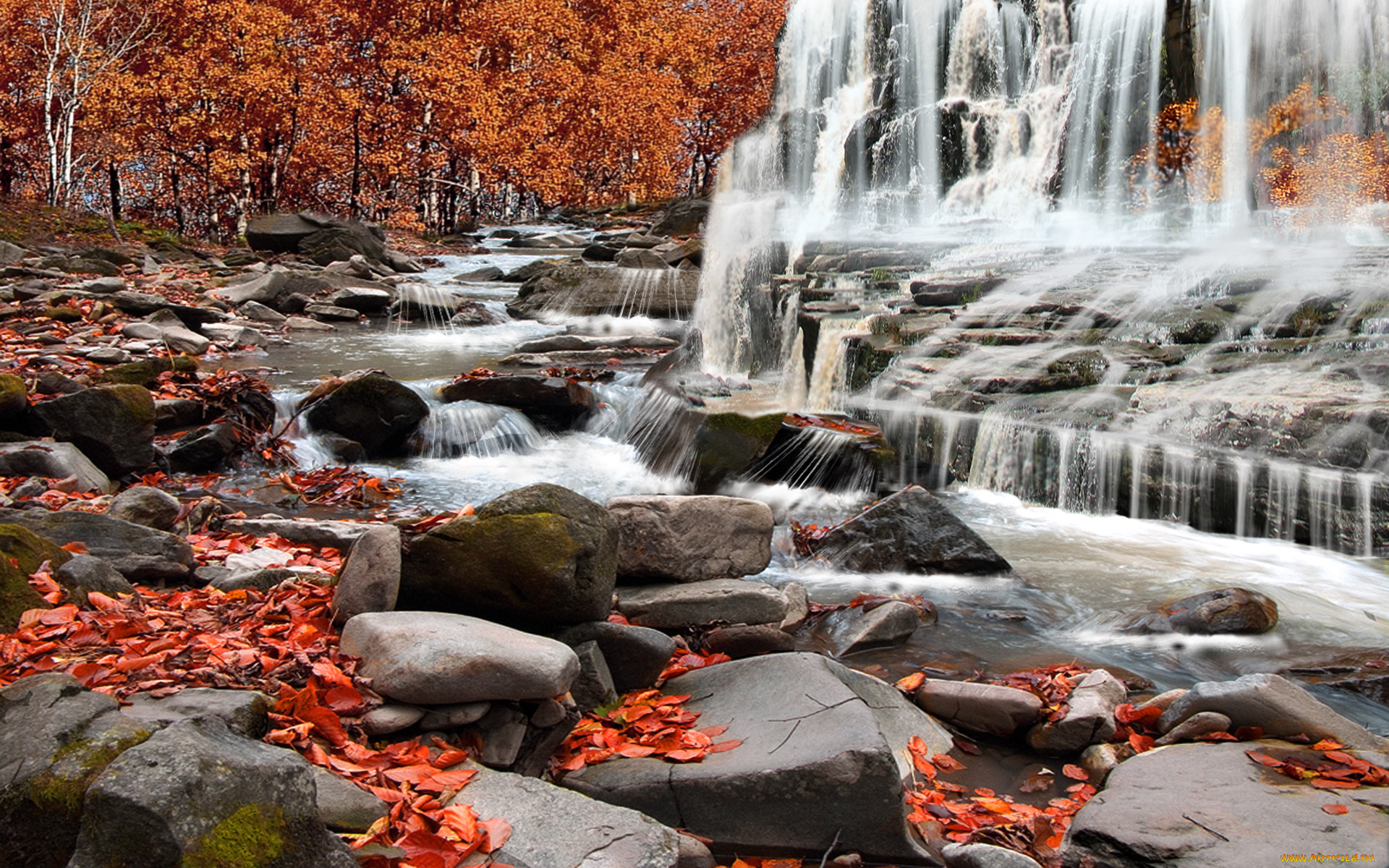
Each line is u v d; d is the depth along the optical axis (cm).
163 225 3578
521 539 357
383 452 832
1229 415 651
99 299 1250
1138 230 1245
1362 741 341
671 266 1788
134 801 196
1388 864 254
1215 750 330
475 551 357
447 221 3581
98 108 2673
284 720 281
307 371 1084
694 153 4603
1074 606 516
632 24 3953
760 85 4328
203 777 205
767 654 407
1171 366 744
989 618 499
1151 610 490
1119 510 670
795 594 495
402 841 242
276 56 2758
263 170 3072
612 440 888
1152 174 1331
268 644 334
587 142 3675
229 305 1460
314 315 1504
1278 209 1232
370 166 3266
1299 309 767
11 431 671
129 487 685
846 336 868
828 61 1647
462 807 258
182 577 446
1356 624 484
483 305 1669
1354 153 1188
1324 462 607
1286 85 1223
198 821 199
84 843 196
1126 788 306
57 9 2458
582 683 350
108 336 1098
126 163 3225
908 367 814
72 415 676
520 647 306
